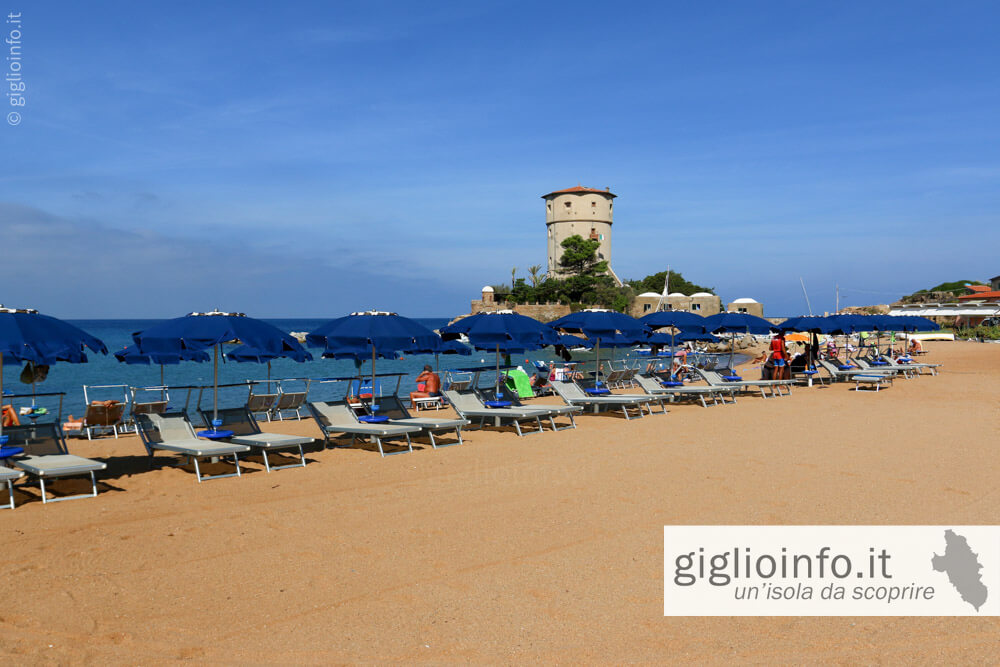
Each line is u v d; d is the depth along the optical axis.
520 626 4.04
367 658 3.65
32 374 7.56
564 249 97.94
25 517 6.22
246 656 3.66
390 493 7.14
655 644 3.83
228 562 5.10
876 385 18.77
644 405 14.60
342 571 4.92
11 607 4.25
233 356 10.95
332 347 9.72
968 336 51.53
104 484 7.52
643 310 87.44
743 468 8.26
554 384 13.32
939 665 3.61
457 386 14.89
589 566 5.04
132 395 11.87
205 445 8.05
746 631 4.02
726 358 44.94
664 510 6.47
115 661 3.58
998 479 7.65
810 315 19.20
